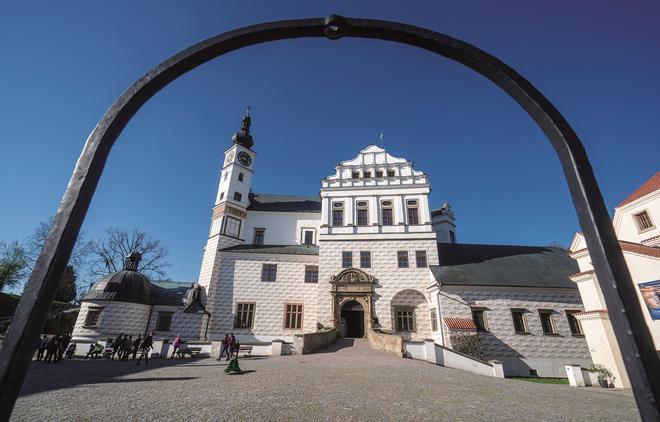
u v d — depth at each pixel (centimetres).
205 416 730
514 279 2723
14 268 4497
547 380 2178
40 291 173
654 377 152
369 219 3406
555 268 2909
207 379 1230
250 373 1384
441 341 2531
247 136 4238
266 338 3069
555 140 231
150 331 3095
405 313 2961
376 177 3606
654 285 1414
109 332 2936
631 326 164
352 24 264
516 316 2595
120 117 236
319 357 2055
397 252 3192
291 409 804
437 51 274
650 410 148
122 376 1323
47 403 838
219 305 3200
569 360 2459
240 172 3966
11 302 4125
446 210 4578
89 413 746
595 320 1611
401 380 1275
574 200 210
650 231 2323
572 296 2639
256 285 3278
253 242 3794
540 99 240
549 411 908
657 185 2302
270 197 4519
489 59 256
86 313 2980
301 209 4088
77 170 212
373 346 2562
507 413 855
